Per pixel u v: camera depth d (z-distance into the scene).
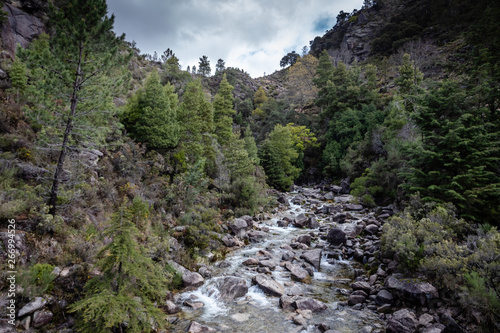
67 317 7.27
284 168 49.88
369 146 40.72
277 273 13.88
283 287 12.12
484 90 17.61
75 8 10.57
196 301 10.47
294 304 10.28
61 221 10.27
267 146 46.50
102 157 17.20
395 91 53.22
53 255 8.62
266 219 27.23
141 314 6.79
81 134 10.95
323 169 52.38
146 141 23.59
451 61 55.25
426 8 87.12
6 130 13.12
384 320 9.31
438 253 10.48
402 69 43.00
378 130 38.59
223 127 39.41
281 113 73.00
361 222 22.00
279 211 30.97
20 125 13.76
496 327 7.46
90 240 10.01
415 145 17.80
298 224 24.72
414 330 8.19
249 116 85.75
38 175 11.23
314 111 76.12
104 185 14.62
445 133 16.80
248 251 17.56
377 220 23.00
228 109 41.56
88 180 14.02
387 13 113.69
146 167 21.00
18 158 11.96
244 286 11.49
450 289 9.29
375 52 94.38
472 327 7.90
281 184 45.22
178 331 8.48
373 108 50.47
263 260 15.38
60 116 10.52
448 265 9.48
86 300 6.03
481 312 7.95
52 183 10.96
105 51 11.32
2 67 17.92
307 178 55.47
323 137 56.47
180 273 11.89
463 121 16.55
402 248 11.41
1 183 9.80
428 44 70.50
